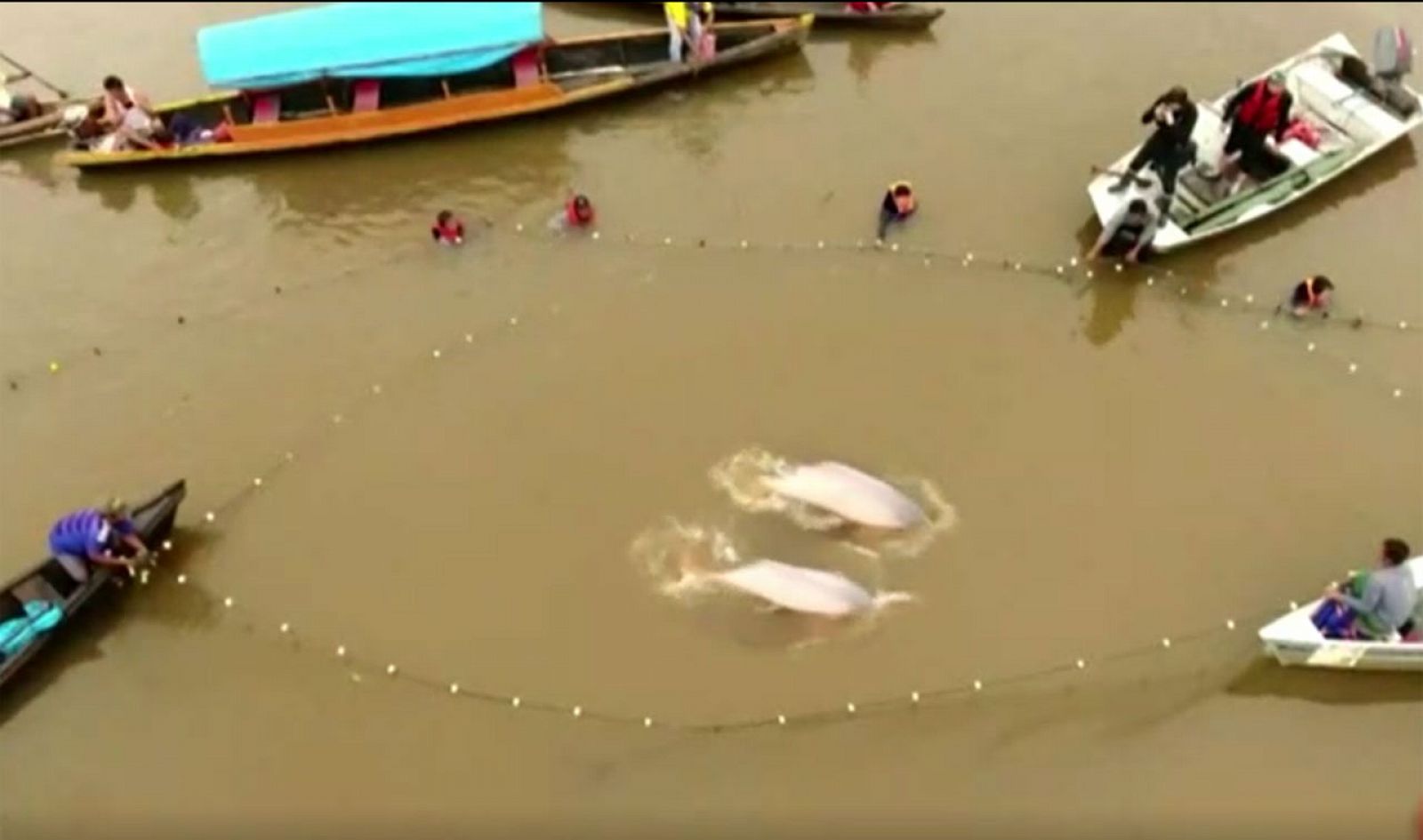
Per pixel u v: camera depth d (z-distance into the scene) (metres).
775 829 16.59
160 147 25.95
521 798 16.98
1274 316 22.94
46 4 29.97
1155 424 21.39
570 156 26.28
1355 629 17.64
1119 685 17.97
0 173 26.23
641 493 20.44
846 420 21.48
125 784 17.22
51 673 18.39
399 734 17.66
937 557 19.48
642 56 27.89
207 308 23.59
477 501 20.42
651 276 23.97
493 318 23.30
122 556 18.92
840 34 28.97
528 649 18.52
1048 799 16.86
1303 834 16.38
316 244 24.73
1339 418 21.41
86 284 24.08
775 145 26.42
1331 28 28.83
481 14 25.94
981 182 25.41
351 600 19.19
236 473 20.89
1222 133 24.73
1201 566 19.33
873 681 18.02
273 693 18.12
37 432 21.52
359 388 22.17
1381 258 23.80
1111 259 23.84
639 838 16.58
